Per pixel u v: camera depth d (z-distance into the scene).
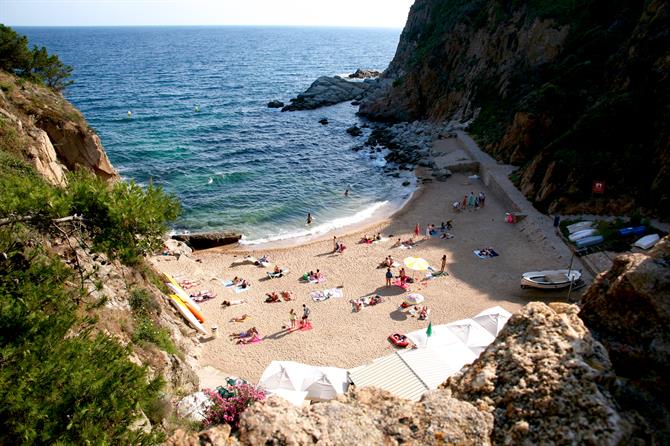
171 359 19.02
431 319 29.56
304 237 44.97
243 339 27.45
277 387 20.69
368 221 47.94
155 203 12.51
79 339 9.97
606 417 5.97
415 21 130.38
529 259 36.62
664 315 7.45
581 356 7.00
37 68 43.00
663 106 39.28
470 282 34.06
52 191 11.10
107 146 75.25
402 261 38.06
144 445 8.71
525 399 6.63
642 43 44.69
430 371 20.42
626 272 8.01
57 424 7.97
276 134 86.00
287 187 58.38
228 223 48.44
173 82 155.38
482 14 81.19
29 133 27.16
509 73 69.44
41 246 11.88
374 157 70.00
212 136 84.12
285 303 32.00
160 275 28.48
